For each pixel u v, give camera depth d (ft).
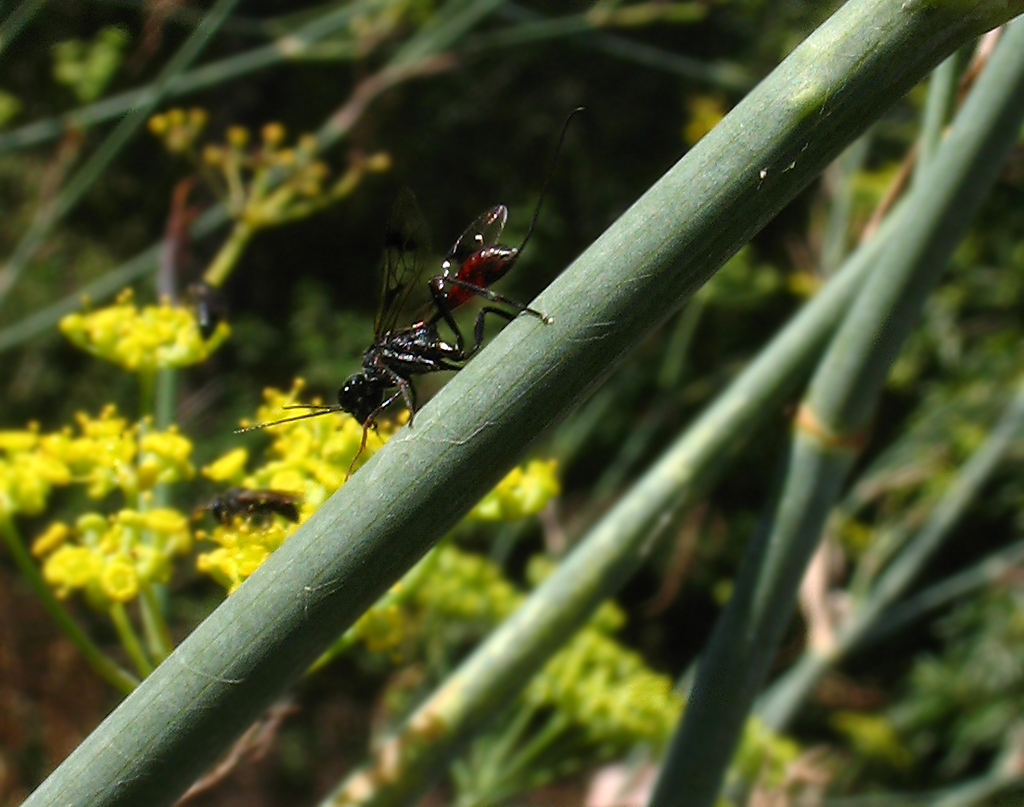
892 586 1.06
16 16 0.86
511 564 2.27
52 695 1.14
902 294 0.71
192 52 0.95
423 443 0.59
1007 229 1.64
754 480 2.31
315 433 0.71
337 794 0.76
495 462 0.59
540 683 0.91
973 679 1.86
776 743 0.97
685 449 0.79
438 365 0.73
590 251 0.59
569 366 0.59
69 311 1.12
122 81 1.33
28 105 1.26
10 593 1.16
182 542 0.74
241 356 2.16
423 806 1.58
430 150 2.44
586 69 2.43
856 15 0.58
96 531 0.74
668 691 0.92
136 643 0.74
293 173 0.97
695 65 1.25
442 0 1.27
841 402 0.72
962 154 0.69
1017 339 1.68
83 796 0.60
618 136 2.43
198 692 0.60
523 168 2.44
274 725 0.72
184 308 0.79
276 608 0.59
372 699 2.18
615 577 0.78
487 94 2.40
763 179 0.58
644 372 1.93
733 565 2.36
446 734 0.76
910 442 1.27
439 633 1.03
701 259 0.58
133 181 2.29
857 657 2.34
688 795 0.73
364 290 2.43
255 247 2.39
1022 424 1.11
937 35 0.58
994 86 0.69
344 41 1.39
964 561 2.34
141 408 0.77
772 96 0.58
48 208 1.04
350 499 0.59
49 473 0.73
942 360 1.71
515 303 0.73
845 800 1.15
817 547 0.73
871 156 1.42
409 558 0.59
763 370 0.80
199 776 0.60
